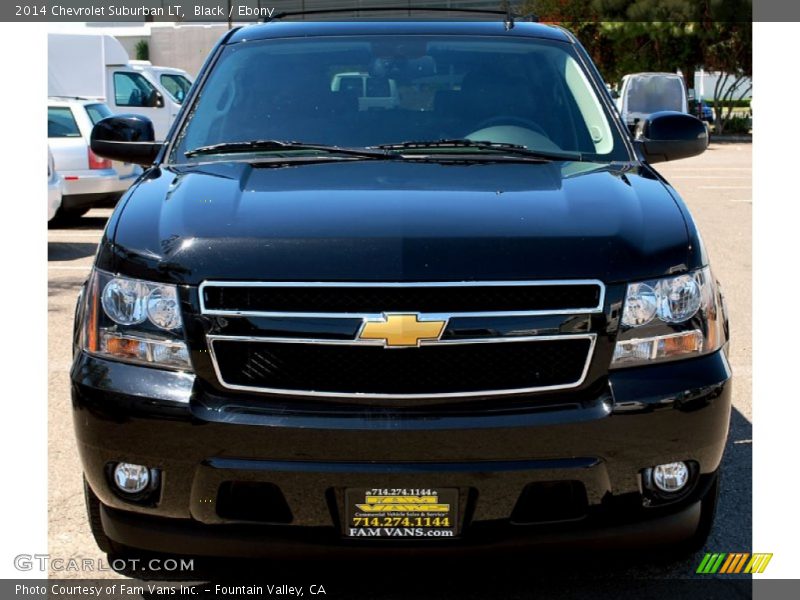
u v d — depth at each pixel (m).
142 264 2.81
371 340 2.66
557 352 2.73
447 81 4.01
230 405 2.70
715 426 2.82
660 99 23.98
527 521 2.74
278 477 2.67
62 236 10.88
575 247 2.78
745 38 33.91
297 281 2.69
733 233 10.87
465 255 2.72
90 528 3.39
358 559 2.76
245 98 3.96
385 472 2.65
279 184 3.20
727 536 3.48
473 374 2.70
